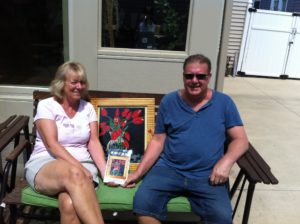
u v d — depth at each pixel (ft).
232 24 25.95
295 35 26.40
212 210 6.53
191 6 10.32
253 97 20.88
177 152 7.16
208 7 10.21
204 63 6.84
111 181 7.18
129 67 10.83
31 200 6.66
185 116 7.15
